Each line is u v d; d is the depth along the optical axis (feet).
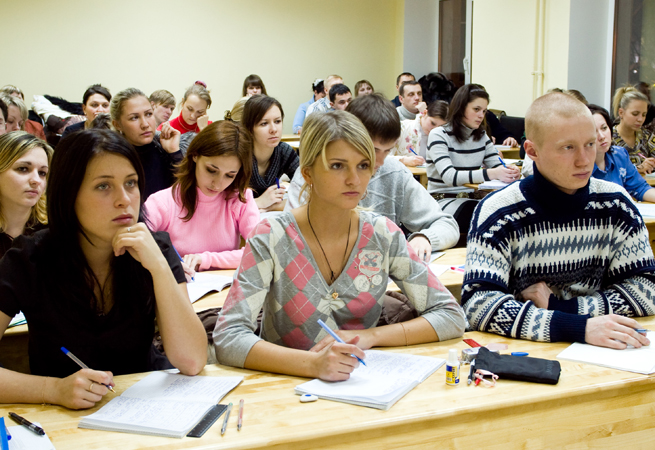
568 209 5.08
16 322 5.56
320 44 28.17
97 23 24.56
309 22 27.81
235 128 7.32
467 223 10.60
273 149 10.63
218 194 7.63
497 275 5.06
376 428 3.46
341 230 4.63
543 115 4.86
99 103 16.58
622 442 4.05
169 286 4.21
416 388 3.93
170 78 26.00
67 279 4.16
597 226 5.20
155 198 7.57
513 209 5.13
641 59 18.03
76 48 24.41
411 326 4.72
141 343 4.52
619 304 5.01
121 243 4.06
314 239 4.62
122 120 10.27
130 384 4.09
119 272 4.33
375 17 28.89
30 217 7.22
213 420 3.52
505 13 21.76
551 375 3.95
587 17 18.89
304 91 28.32
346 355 4.00
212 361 5.64
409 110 20.40
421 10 28.35
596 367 4.23
